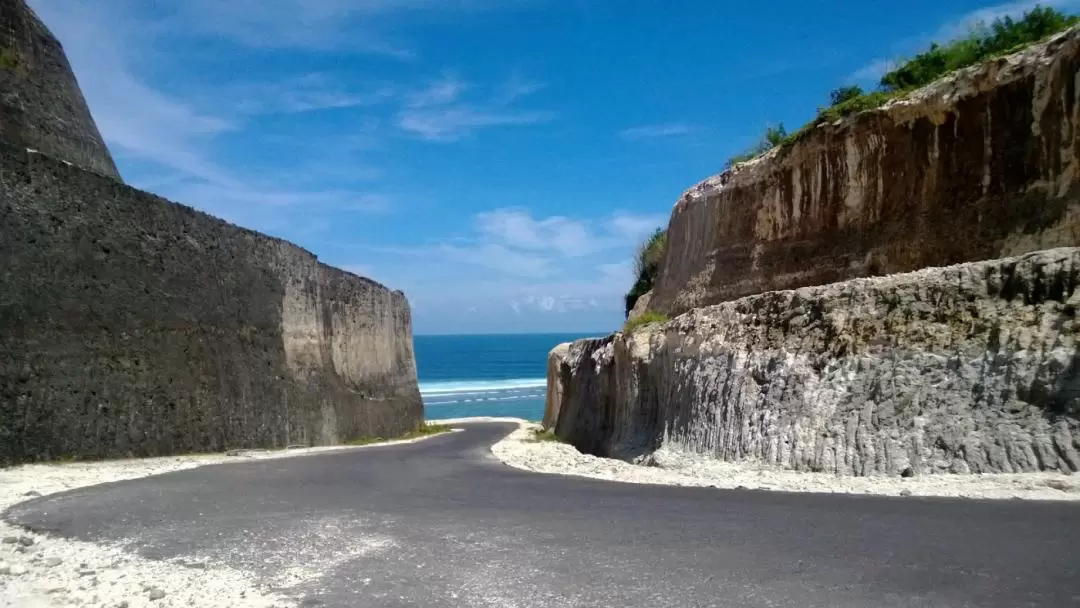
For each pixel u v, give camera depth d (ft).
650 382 65.92
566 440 97.35
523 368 508.53
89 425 56.08
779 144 68.39
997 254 45.21
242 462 61.36
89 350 57.11
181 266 69.10
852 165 57.21
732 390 49.24
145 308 63.41
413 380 139.64
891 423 38.37
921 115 51.52
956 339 38.01
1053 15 54.60
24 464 50.85
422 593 20.97
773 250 65.72
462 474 53.26
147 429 61.36
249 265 81.35
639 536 26.91
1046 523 24.79
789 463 41.83
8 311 51.37
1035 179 44.21
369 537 28.50
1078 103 41.78
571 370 109.29
